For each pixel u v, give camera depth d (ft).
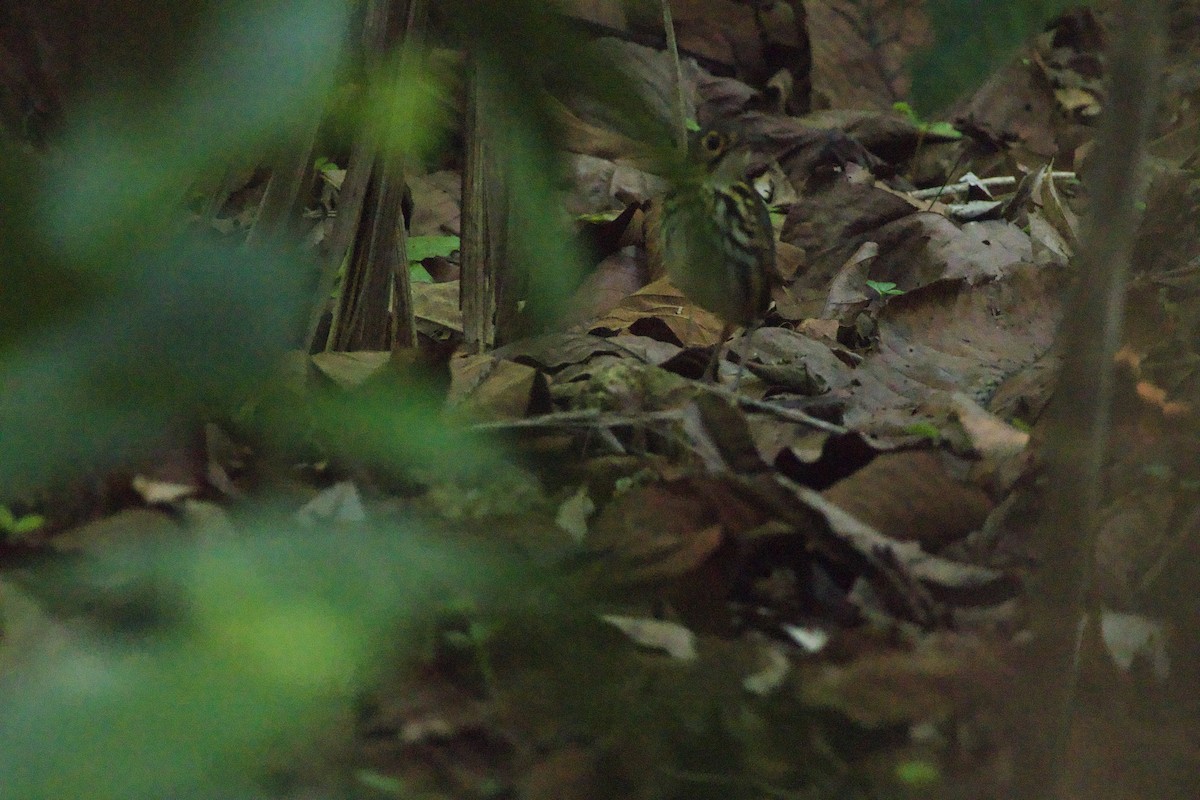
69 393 4.58
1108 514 13.38
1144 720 13.02
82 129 4.73
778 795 12.89
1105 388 10.13
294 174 13.23
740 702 12.98
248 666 4.86
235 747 4.65
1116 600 13.30
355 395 6.33
